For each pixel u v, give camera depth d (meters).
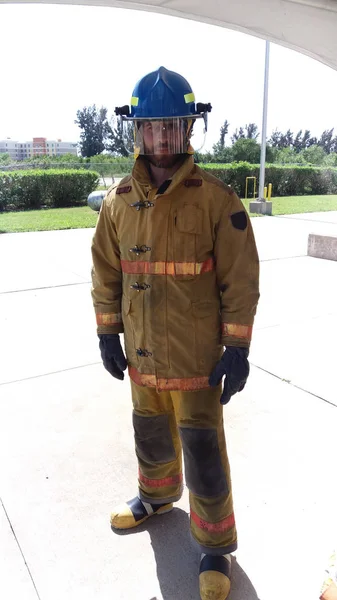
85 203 21.69
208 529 1.94
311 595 1.94
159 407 2.06
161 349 1.79
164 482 2.25
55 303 5.85
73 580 2.03
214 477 1.88
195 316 1.75
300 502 2.45
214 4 2.54
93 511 2.42
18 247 9.83
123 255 1.81
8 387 3.71
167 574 2.05
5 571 2.07
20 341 4.66
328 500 2.46
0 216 17.12
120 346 2.02
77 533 2.28
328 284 6.61
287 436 3.02
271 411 3.32
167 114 1.61
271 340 4.61
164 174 1.74
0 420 3.22
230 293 1.75
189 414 1.85
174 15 2.67
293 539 2.22
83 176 21.25
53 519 2.37
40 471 2.71
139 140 1.69
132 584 2.01
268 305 5.69
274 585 1.99
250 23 2.71
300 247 9.67
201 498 1.91
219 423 1.90
